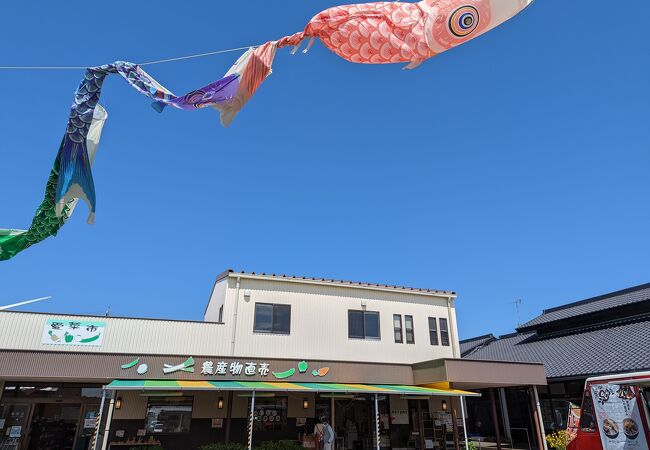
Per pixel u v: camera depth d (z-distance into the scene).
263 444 12.73
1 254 6.70
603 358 15.83
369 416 15.73
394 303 17.47
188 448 13.22
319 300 16.25
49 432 12.68
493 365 14.74
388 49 3.30
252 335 14.87
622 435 8.18
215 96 4.02
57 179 5.74
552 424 16.95
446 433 16.33
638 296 18.61
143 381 11.81
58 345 12.59
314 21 3.45
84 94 5.08
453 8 3.11
